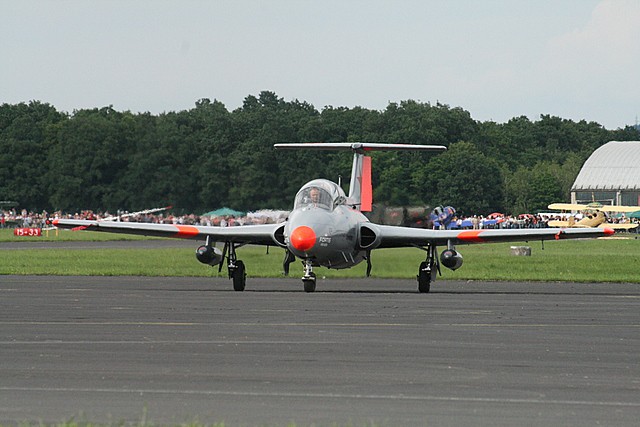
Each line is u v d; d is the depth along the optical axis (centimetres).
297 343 4650
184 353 4306
